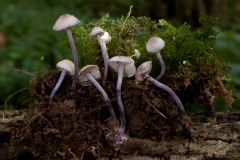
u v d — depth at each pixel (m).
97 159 0.37
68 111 0.37
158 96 0.38
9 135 0.38
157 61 0.40
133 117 0.37
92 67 0.37
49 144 0.36
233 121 0.38
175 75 0.38
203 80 0.38
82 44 0.40
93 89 0.37
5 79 0.62
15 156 0.37
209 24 0.39
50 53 0.75
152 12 1.07
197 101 0.39
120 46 0.40
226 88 0.40
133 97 0.37
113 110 0.37
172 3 1.01
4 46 0.82
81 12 1.10
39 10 1.01
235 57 0.73
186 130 0.37
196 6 0.99
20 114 0.39
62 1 1.11
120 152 0.37
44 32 0.83
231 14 1.17
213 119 0.38
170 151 0.37
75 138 0.36
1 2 1.02
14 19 0.91
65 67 0.36
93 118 0.37
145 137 0.37
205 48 0.39
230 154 0.36
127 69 0.38
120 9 1.20
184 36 0.39
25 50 0.75
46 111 0.37
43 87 0.38
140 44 0.40
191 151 0.37
